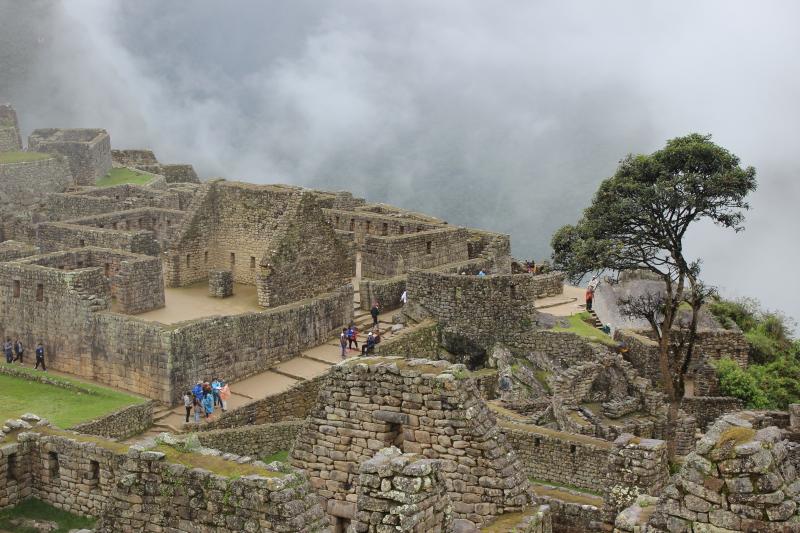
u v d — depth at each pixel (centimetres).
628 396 6581
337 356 6191
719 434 1977
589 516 2948
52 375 5812
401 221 8381
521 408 6288
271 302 6750
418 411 2562
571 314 7369
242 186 7562
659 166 6169
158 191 10825
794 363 8225
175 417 5388
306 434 2681
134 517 2380
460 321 6750
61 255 6675
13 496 3638
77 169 12125
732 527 1917
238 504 2245
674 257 6194
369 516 2127
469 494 2534
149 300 6694
